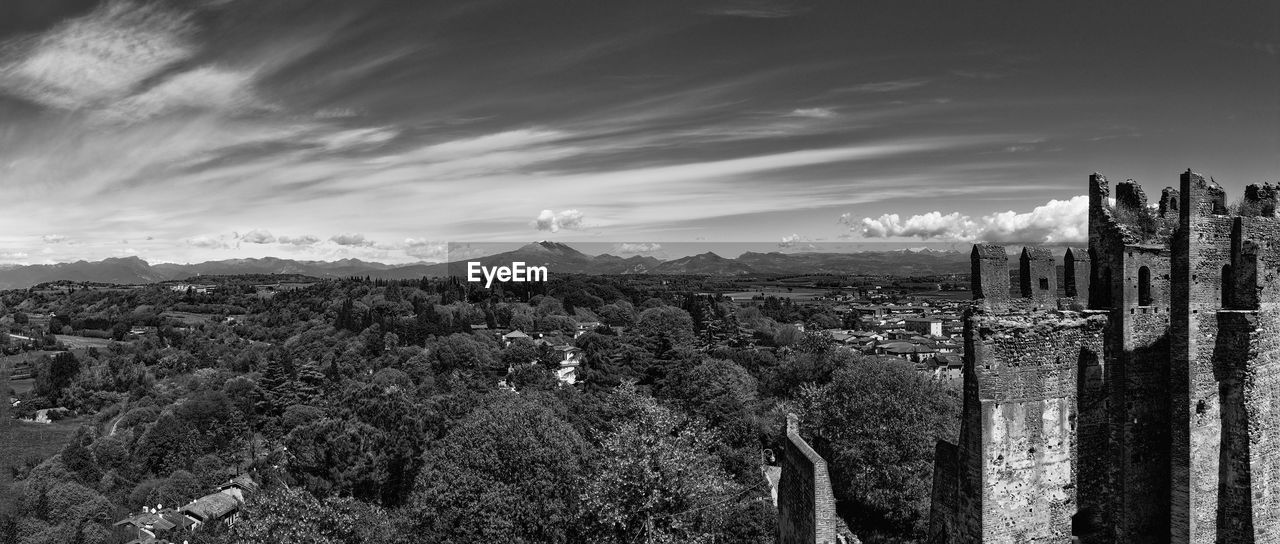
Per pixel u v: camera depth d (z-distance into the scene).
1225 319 23.19
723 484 55.81
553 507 53.19
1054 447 24.09
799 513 35.84
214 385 133.38
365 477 68.69
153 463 104.19
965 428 24.67
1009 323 23.69
